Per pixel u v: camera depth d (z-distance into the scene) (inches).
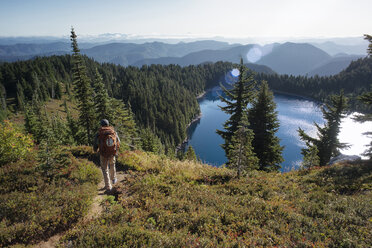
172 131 5251.0
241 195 312.5
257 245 188.7
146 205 255.1
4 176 305.7
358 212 253.4
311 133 4466.0
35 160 369.7
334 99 981.2
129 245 172.9
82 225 211.3
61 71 7096.5
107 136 279.3
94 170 355.6
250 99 794.2
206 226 213.2
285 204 279.1
